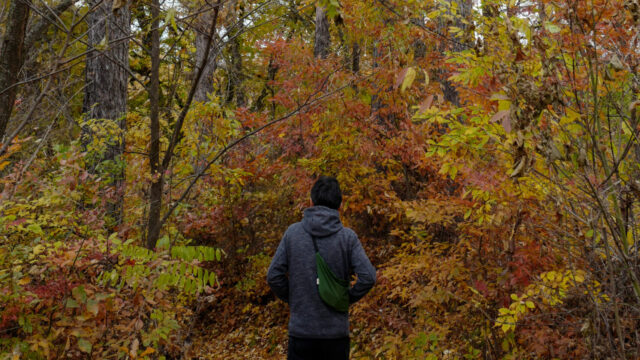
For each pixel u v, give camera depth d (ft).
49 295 8.61
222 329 23.13
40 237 10.16
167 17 7.70
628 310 7.45
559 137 7.47
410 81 6.03
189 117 16.11
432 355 11.26
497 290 10.19
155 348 10.43
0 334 8.75
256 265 22.52
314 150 18.07
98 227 11.00
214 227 21.22
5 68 9.18
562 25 7.45
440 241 14.93
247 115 18.61
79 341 8.64
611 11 6.70
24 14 9.29
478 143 8.86
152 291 9.75
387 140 16.72
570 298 8.60
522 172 6.17
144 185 13.17
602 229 6.82
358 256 7.53
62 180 10.57
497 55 8.11
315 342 7.22
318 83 16.57
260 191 23.36
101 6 10.93
